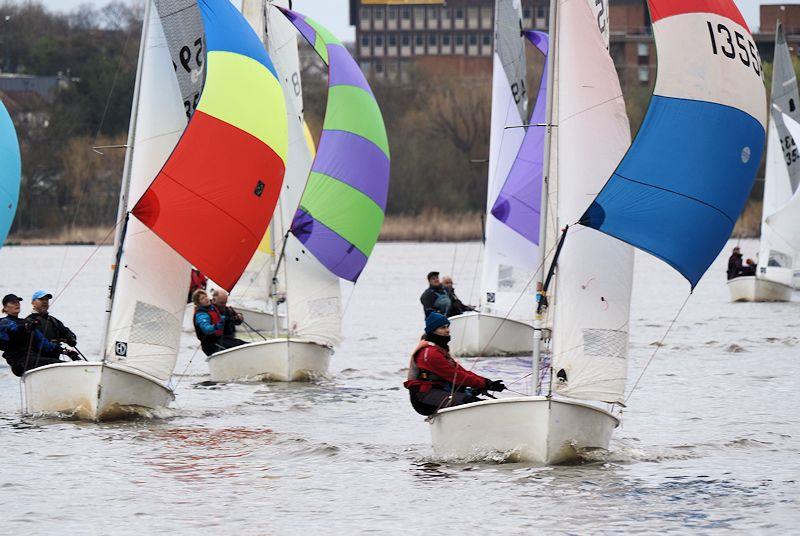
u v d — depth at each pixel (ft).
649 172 128.98
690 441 149.48
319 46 231.91
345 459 139.74
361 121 225.97
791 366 222.69
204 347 207.21
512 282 243.60
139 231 166.50
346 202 222.89
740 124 131.64
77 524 112.88
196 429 158.81
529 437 132.36
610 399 133.69
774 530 108.78
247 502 120.37
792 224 375.04
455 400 136.15
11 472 132.87
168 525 112.47
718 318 328.08
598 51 134.10
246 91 172.35
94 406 160.97
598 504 117.60
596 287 132.87
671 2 130.52
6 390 195.93
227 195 168.35
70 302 403.13
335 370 224.33
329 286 222.89
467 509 116.37
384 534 108.88
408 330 304.91
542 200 136.87
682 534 107.55
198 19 172.96
